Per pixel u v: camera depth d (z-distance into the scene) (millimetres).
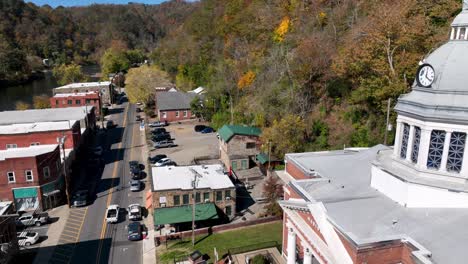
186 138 84000
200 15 143125
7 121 75125
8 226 35938
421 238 19391
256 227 42594
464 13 21953
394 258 19547
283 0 95188
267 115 68875
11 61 173000
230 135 61844
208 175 49344
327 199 25438
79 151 69625
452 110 20953
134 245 40000
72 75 157625
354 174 29375
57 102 102938
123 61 188250
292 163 35688
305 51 65375
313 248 25438
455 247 18141
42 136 62562
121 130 92562
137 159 70062
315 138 59688
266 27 94812
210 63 119062
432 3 50938
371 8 63719
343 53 55031
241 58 97750
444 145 21688
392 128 50344
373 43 47469
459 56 21766
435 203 21828
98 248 39594
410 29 44688
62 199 52625
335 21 73812
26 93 154625
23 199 49062
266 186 46188
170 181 46562
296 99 65125
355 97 55906
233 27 111188
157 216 42375
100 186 57156
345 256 20203
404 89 45250
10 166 47688
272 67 78562
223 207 45656
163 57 153125
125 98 140500
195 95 106062
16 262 36969
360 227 20938
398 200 23125
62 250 39312
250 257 34000
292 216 27062
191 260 33281
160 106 99812
